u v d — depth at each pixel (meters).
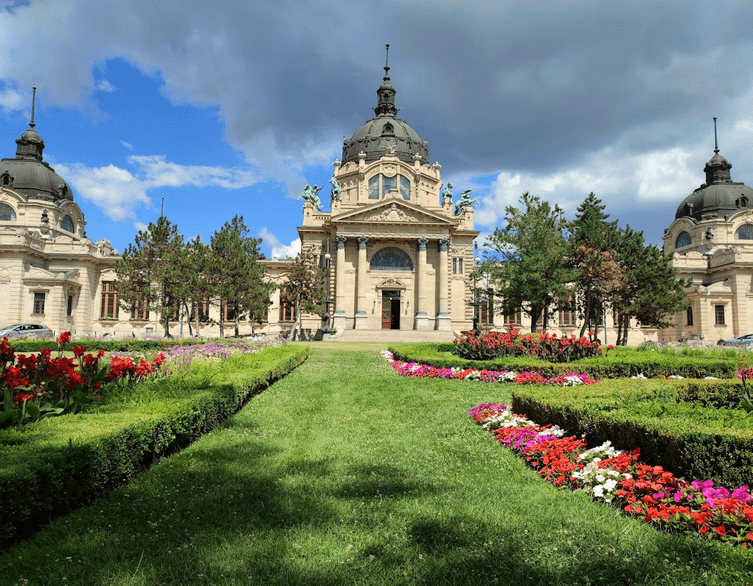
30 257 54.19
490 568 4.78
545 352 20.06
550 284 37.25
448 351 27.16
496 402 13.31
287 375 19.39
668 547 5.05
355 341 48.91
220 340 33.19
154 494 6.62
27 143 67.81
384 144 67.50
